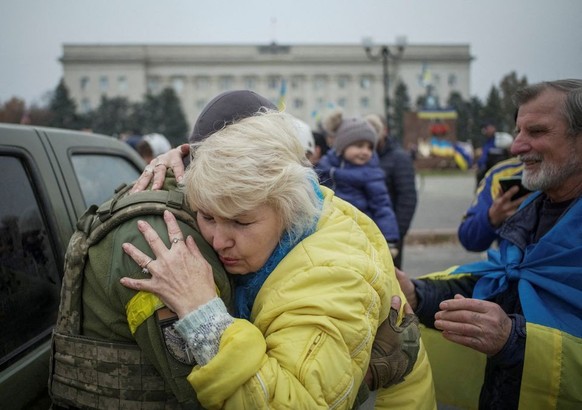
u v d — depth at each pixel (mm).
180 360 1012
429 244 8336
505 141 6445
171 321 1009
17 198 1589
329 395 974
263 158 1012
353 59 64875
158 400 1058
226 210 1005
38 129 1898
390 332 1227
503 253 1761
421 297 1794
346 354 1001
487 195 2301
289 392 953
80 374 1086
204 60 65125
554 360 1368
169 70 65312
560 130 1564
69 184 1888
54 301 1641
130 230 1073
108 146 2434
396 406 1326
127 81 63438
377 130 4098
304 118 65625
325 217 1162
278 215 1065
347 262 1064
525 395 1405
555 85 1600
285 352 987
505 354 1391
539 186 1622
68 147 2025
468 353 1765
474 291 1753
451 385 1787
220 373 939
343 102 65625
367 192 3488
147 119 51312
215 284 1073
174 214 1101
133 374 1051
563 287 1479
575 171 1583
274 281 1072
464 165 33219
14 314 1437
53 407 1165
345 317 1005
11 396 1319
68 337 1100
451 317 1429
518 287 1585
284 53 65312
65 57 62562
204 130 1273
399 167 4098
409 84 64000
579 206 1523
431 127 33594
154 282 1005
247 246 1047
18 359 1403
